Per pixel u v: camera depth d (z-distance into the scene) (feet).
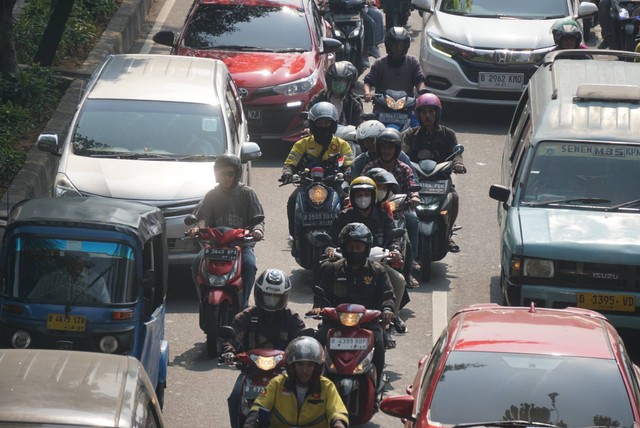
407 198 120.16
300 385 77.41
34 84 171.73
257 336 90.63
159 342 98.27
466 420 73.72
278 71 173.06
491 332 80.84
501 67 188.44
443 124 192.95
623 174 117.60
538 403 74.33
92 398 61.67
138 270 94.48
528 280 108.99
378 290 96.89
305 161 127.65
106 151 130.41
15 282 94.02
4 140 150.51
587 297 107.86
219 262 108.06
